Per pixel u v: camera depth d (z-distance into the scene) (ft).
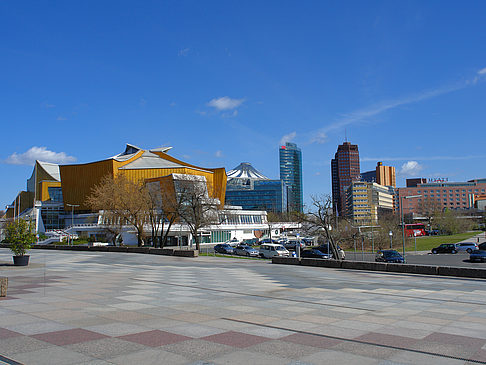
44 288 58.80
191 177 233.76
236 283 71.15
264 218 392.27
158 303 47.21
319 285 69.51
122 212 205.36
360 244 249.75
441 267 90.12
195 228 207.72
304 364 24.84
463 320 38.96
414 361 25.58
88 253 175.11
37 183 466.70
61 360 24.99
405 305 48.03
